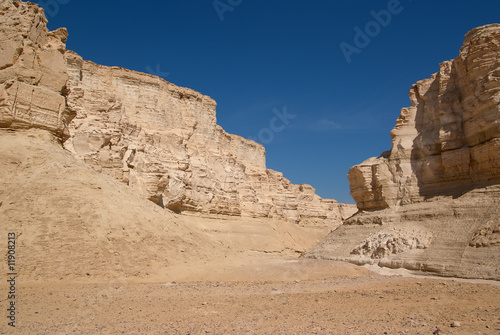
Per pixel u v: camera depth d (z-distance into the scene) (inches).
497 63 1027.3
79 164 1012.5
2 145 886.4
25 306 528.4
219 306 580.7
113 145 1466.5
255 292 713.6
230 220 2119.8
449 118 1153.4
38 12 1075.9
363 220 1278.3
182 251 995.3
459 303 577.3
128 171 1488.7
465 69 1125.1
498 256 791.1
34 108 979.9
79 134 1381.6
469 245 876.0
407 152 1250.6
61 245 749.9
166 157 1822.1
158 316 514.6
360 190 1344.7
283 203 2942.9
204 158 2156.7
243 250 1820.9
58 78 1061.1
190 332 436.8
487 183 1017.5
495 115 1006.4
